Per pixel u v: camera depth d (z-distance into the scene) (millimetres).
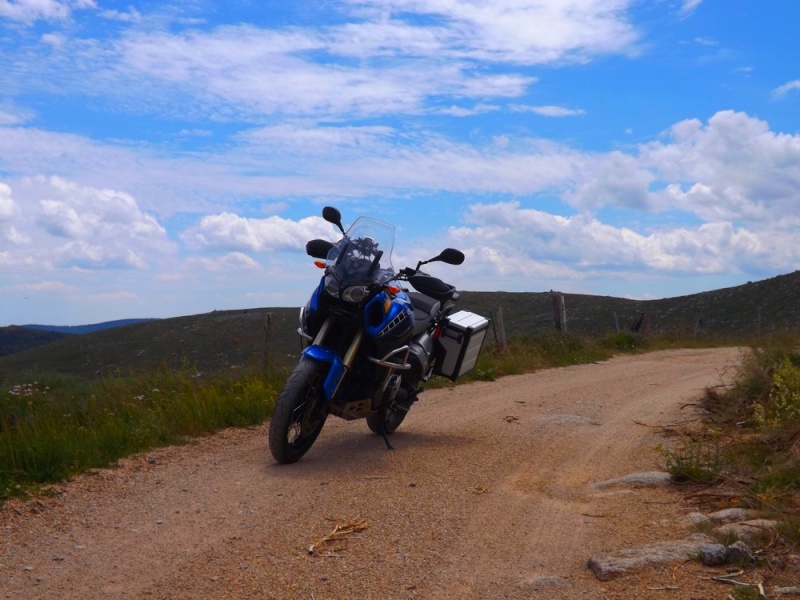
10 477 5625
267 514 5145
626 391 10828
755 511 4777
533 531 4828
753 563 4008
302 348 6961
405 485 5832
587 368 14453
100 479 5895
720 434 7203
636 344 19984
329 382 6191
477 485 5859
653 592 3797
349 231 6797
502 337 15789
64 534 4754
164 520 5023
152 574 4180
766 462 5852
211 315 52406
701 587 3797
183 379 9102
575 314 47969
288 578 4117
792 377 7598
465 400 10109
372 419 7488
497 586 4016
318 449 7020
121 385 8992
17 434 6254
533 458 6770
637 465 6422
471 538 4707
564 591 3912
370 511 5207
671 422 8297
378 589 3982
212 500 5441
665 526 4742
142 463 6391
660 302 51406
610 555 4227
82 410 7914
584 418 8695
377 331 6340
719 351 18875
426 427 8203
